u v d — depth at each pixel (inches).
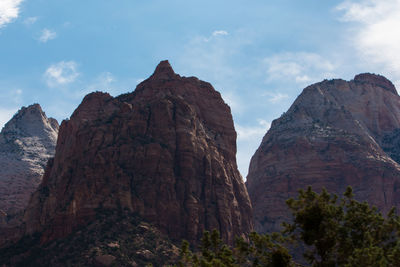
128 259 6343.5
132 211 7199.8
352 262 3250.5
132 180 7559.1
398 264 3260.3
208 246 3782.0
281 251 3412.9
